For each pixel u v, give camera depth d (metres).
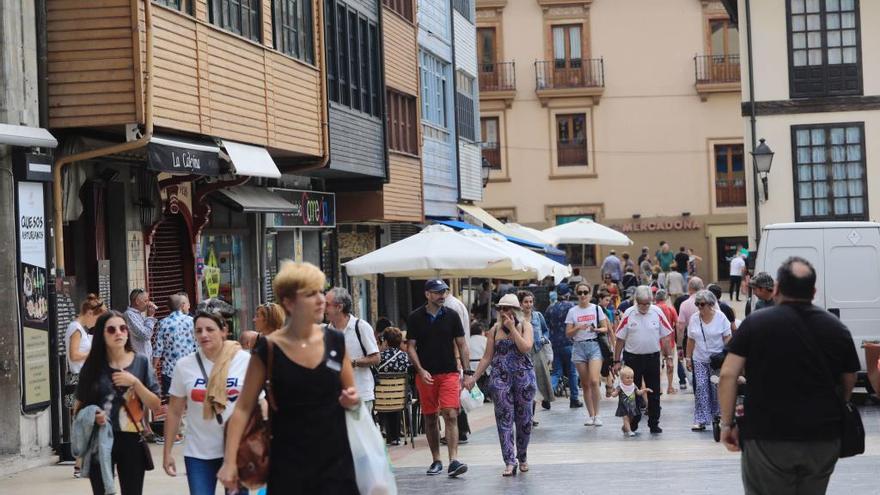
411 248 35.00
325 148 38.88
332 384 11.95
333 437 11.93
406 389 28.62
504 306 23.55
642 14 96.06
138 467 16.62
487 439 30.42
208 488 15.23
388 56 50.22
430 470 23.83
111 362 16.62
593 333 32.53
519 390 23.56
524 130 97.00
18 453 24.98
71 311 26.84
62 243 26.84
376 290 54.25
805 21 56.59
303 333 12.00
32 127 25.41
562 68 96.50
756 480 13.41
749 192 56.97
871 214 56.25
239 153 31.97
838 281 34.41
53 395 26.06
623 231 96.50
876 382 15.38
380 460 12.07
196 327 15.32
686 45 95.88
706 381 29.78
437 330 23.73
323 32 38.88
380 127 47.97
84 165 28.53
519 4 96.50
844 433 13.21
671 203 96.31
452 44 62.44
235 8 32.44
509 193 97.31
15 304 25.05
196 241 34.78
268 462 12.00
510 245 39.62
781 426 13.15
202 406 15.26
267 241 41.72
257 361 11.93
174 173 28.42
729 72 95.31
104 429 16.41
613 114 96.50
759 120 56.91
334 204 47.12
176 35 28.28
